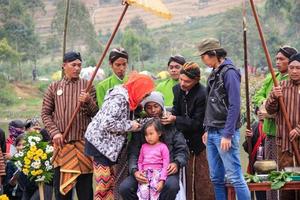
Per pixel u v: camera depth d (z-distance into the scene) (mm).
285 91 7414
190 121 7324
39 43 74688
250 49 61188
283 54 8016
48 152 8164
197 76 7359
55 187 7656
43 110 7727
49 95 7730
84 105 7574
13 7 70312
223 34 70688
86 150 7195
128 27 91562
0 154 8352
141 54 72438
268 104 7445
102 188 7160
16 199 9180
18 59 63844
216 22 100438
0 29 69625
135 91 7188
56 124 7641
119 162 7371
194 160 7488
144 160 7082
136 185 7055
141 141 7203
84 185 7625
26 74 66375
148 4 7461
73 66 7621
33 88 61062
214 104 6898
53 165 7777
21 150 8398
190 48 87062
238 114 6734
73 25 76438
